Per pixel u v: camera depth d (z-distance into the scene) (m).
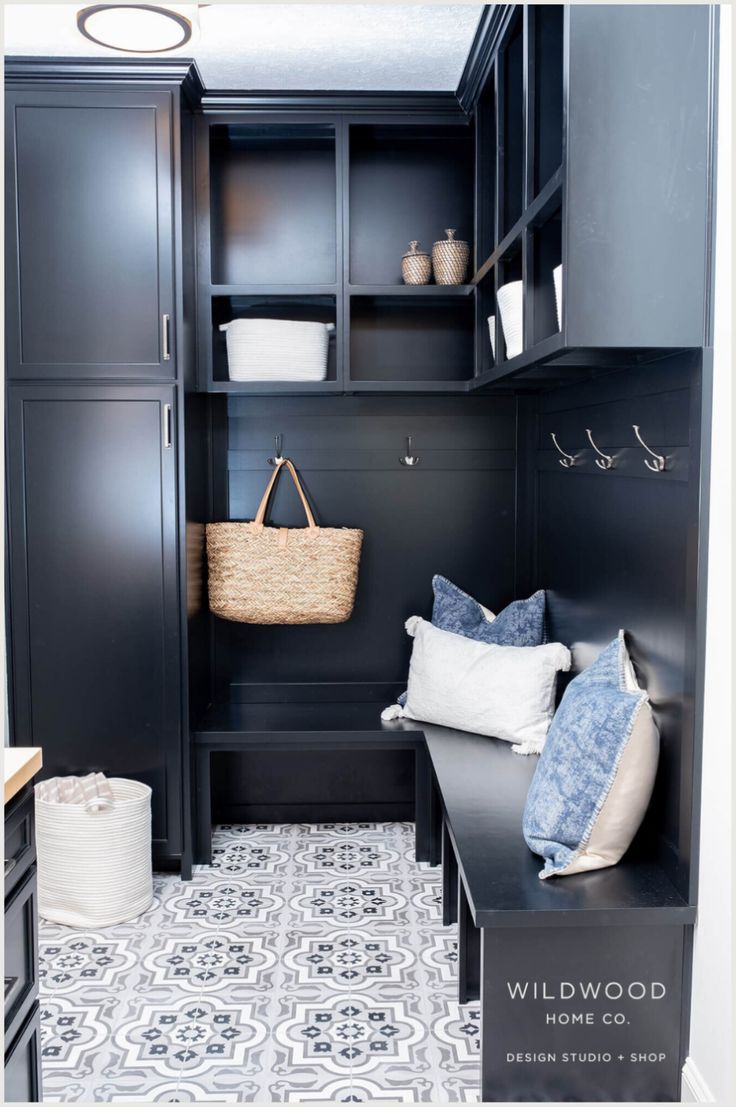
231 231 3.68
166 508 3.25
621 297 2.03
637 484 2.44
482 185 3.29
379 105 3.40
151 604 3.28
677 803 2.17
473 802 2.66
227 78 3.28
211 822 3.72
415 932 2.95
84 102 3.14
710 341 2.02
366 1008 2.54
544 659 3.15
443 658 3.38
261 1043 2.39
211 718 3.54
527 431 3.73
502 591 3.84
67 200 3.17
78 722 3.30
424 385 3.49
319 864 3.48
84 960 2.80
